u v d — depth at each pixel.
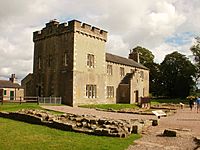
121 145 13.66
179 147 13.55
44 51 46.56
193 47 82.12
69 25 42.41
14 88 59.06
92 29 45.03
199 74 82.75
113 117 26.11
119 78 54.84
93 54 45.19
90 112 31.22
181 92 83.31
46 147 12.92
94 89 45.06
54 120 19.66
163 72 85.44
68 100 41.12
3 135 15.43
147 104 47.69
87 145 13.41
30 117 21.42
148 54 92.69
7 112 24.94
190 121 24.39
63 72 42.62
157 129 19.14
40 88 46.47
